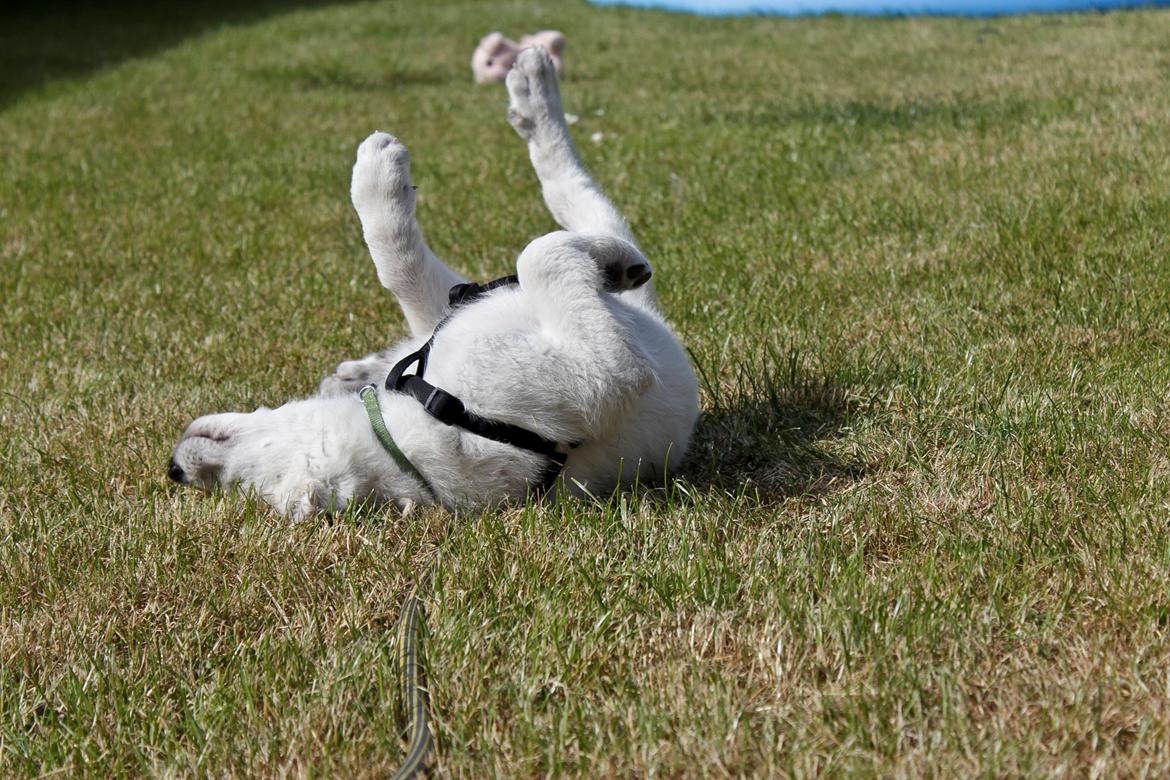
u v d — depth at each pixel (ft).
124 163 27.94
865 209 18.61
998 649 7.72
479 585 9.07
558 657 8.02
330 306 16.74
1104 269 14.51
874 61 37.37
